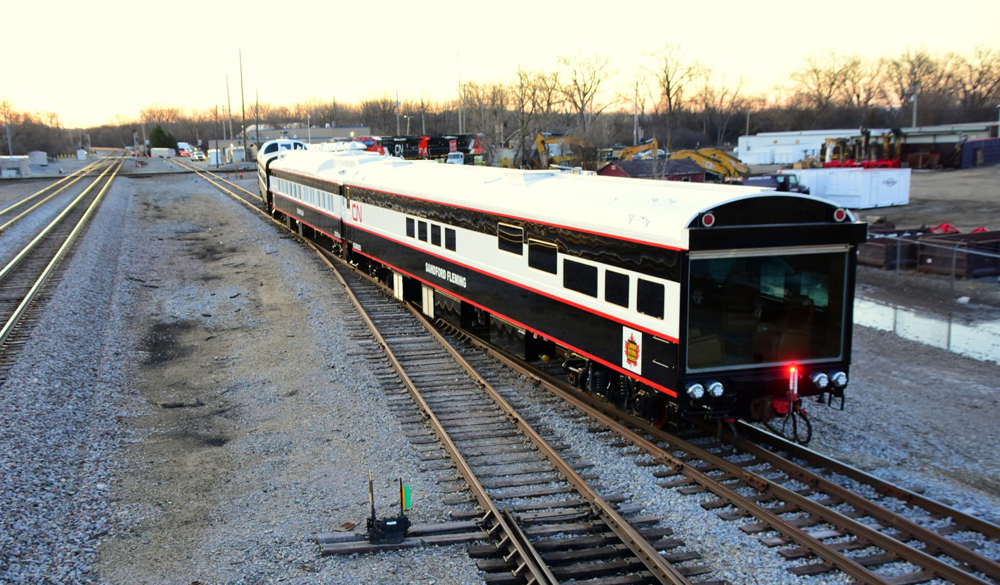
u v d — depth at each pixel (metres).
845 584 6.58
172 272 24.20
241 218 37.78
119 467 9.60
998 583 6.58
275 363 14.09
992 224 33.41
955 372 13.34
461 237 14.54
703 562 7.04
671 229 8.57
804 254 8.91
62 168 92.94
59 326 15.45
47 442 9.92
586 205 10.62
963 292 19.80
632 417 10.66
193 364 14.43
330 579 6.88
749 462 9.16
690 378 8.66
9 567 6.94
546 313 11.63
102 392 12.48
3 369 12.37
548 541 7.37
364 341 15.23
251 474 9.33
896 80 117.94
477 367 13.56
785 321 8.99
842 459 9.49
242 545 7.52
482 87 84.38
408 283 18.17
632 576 6.83
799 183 42.69
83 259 23.50
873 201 40.44
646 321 9.16
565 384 12.41
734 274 8.70
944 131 62.75
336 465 9.48
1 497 8.17
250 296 20.23
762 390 9.09
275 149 43.78
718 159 46.34
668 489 8.58
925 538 7.25
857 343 15.29
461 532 7.70
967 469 9.20
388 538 7.43
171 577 6.97
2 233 29.45
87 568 7.14
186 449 10.25
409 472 9.16
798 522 7.69
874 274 22.33
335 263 24.45
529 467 9.26
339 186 22.84
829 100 117.88
